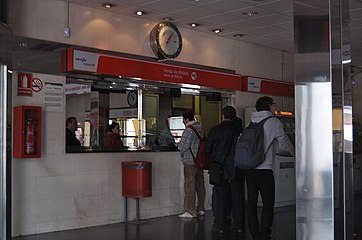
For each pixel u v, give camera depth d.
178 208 8.66
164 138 8.81
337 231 4.18
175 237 6.52
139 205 8.05
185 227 7.25
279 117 9.87
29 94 6.73
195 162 7.71
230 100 10.10
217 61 9.62
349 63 4.30
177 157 8.72
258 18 8.24
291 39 10.04
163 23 8.44
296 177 4.32
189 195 8.15
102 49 7.61
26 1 6.71
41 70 6.87
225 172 6.46
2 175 5.36
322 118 4.20
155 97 8.70
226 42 9.84
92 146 7.59
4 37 5.24
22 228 6.61
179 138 9.09
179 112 9.17
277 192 9.41
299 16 4.31
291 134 10.08
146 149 8.23
